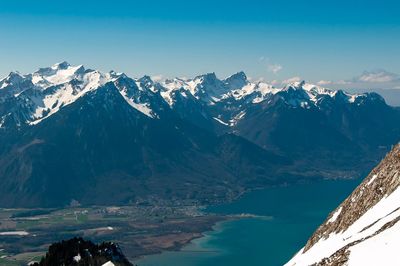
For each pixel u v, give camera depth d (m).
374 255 73.12
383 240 76.75
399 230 76.69
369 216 110.38
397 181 113.62
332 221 133.75
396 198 105.44
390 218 89.69
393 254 70.00
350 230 113.31
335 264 80.69
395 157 124.50
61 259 180.00
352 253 79.12
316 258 105.38
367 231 93.75
